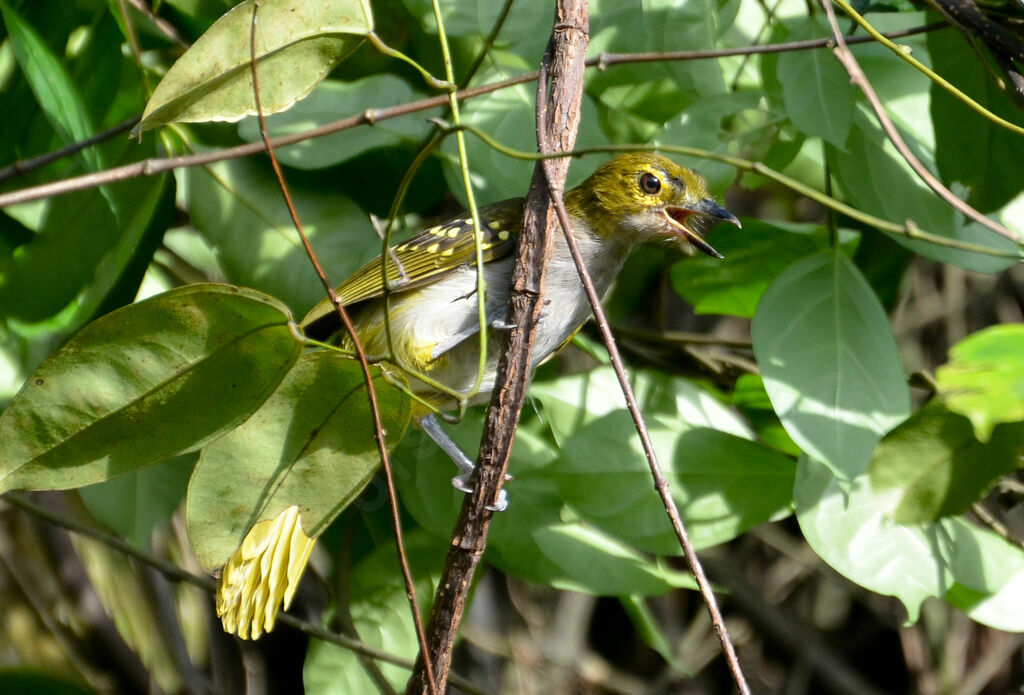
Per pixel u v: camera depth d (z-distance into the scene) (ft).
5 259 18.51
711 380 18.85
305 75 18.08
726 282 18.83
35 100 18.51
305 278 18.49
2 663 18.76
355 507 18.66
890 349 18.42
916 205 18.51
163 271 18.70
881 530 18.43
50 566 18.83
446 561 18.13
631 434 18.52
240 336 17.99
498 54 18.52
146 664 18.85
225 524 18.06
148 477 18.52
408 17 18.61
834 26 18.21
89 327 17.97
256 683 18.97
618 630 19.42
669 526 18.48
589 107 18.57
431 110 18.51
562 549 18.52
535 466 18.54
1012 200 18.48
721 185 18.58
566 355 19.24
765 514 18.49
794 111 18.44
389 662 18.49
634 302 19.19
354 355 18.01
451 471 18.54
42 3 18.48
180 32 18.60
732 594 19.43
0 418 17.99
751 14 18.69
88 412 18.01
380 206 18.57
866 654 19.48
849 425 18.38
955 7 18.34
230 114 18.10
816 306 18.43
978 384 17.94
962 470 18.25
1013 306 19.42
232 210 18.49
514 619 19.22
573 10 18.12
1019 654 19.43
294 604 18.99
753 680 19.43
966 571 18.48
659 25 18.53
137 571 18.88
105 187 18.42
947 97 18.45
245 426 18.03
